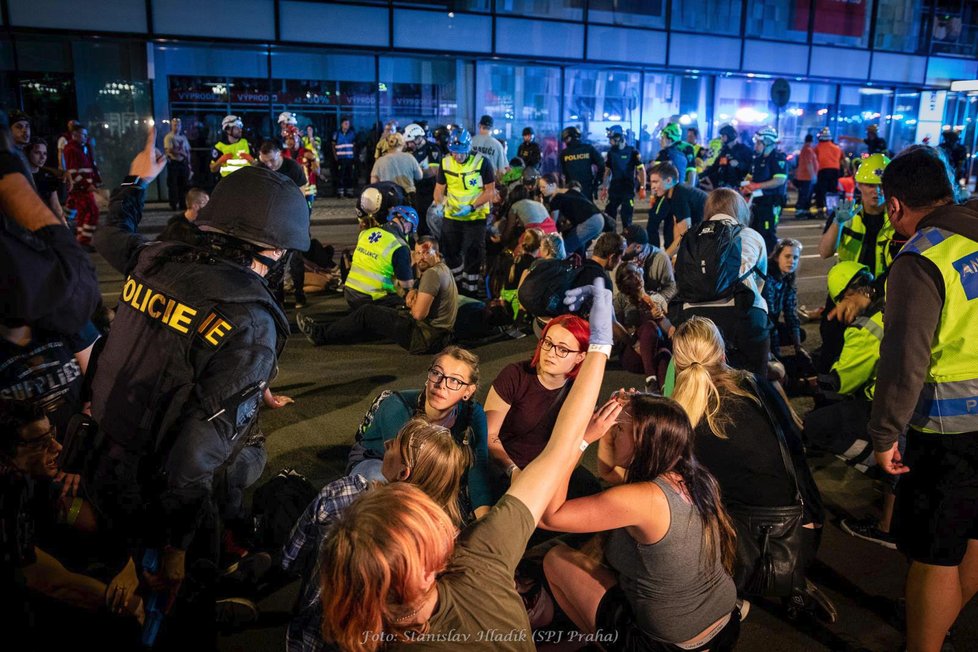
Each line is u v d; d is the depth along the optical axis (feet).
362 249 23.59
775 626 11.14
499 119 66.28
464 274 31.37
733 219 16.29
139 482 8.29
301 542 9.22
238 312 8.11
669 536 8.21
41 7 49.57
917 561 9.38
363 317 23.45
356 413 18.71
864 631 11.05
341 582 5.16
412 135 40.83
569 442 6.57
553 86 67.31
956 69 82.74
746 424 10.26
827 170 57.62
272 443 16.88
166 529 8.30
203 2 53.72
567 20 64.85
